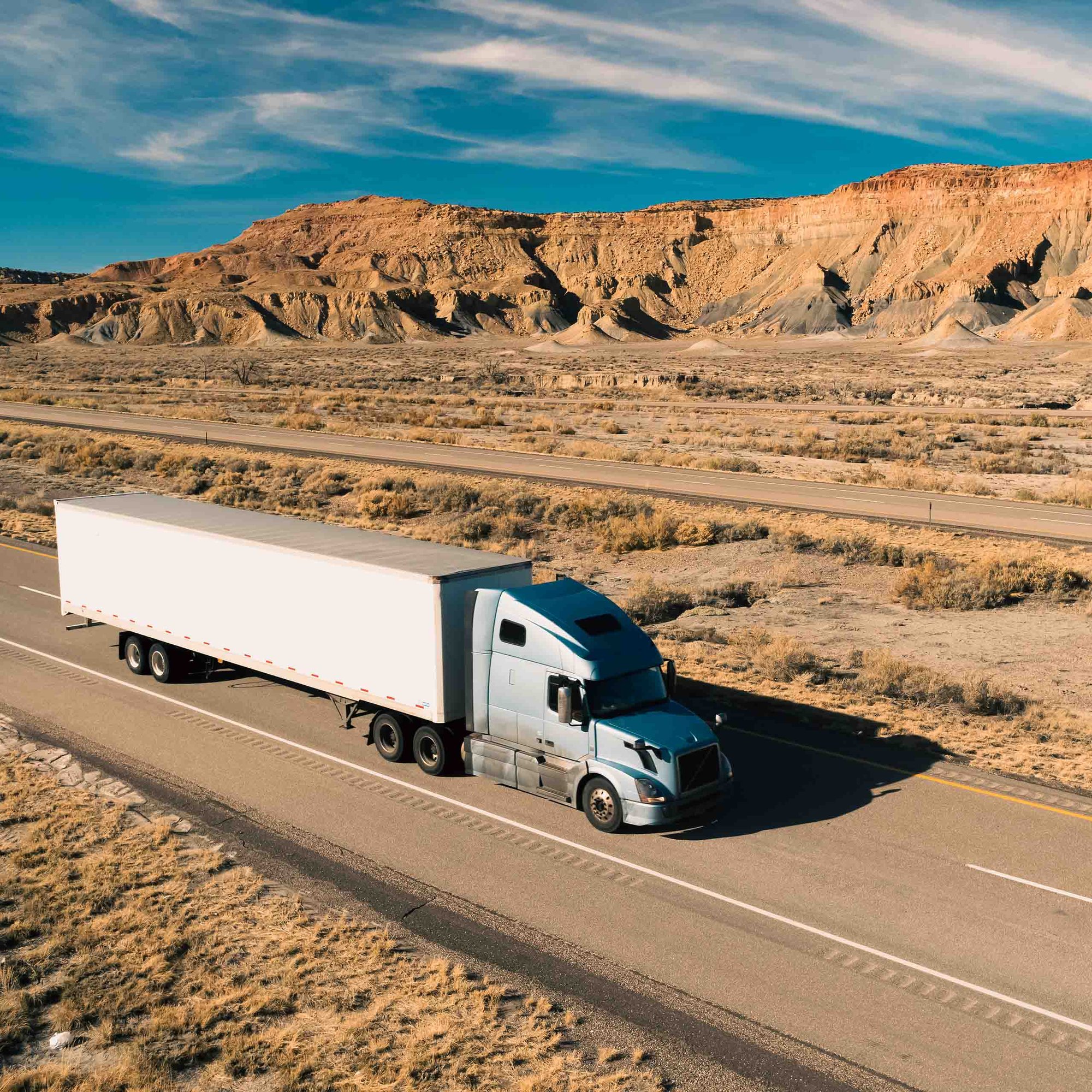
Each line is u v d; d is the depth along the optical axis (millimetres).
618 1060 9805
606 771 14492
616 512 40812
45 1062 9688
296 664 18391
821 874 13562
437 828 14852
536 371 168500
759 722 19391
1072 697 21516
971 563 32406
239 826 14836
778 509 42375
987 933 12156
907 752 17922
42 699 20344
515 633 15578
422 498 44562
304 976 11070
